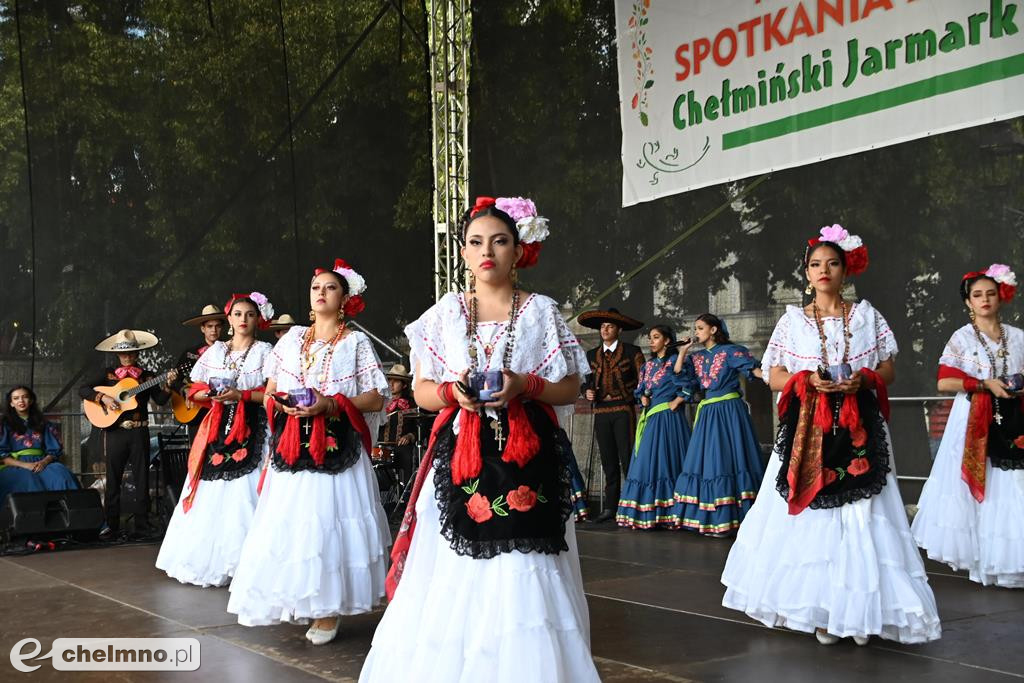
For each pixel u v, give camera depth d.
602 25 9.12
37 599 5.60
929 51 6.94
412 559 3.02
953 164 7.09
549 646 2.71
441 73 9.88
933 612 4.05
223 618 5.02
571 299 9.37
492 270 2.98
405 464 9.05
